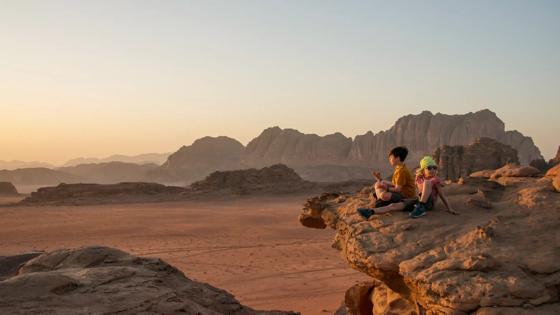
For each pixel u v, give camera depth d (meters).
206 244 39.22
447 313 6.41
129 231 48.06
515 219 7.90
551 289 6.39
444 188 9.80
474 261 6.68
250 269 28.03
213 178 110.50
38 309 6.33
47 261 9.59
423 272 6.94
